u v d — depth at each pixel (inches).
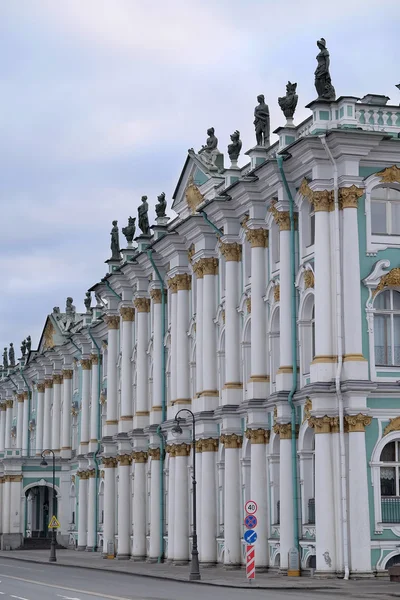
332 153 1994.3
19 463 4313.5
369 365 1980.8
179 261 2746.1
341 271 1984.5
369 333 1987.0
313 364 1993.1
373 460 1957.4
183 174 2792.8
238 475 2385.6
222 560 2452.0
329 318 1984.5
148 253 2918.3
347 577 1899.6
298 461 2101.4
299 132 2143.2
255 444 2261.3
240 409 2346.2
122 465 3186.5
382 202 2039.9
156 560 2854.3
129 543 3157.0
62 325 4500.5
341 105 2005.4
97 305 3806.6
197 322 2596.0
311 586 1771.7
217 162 2689.5
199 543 2509.8
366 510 1925.4
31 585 1971.0
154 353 2945.4
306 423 2064.5
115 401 3356.3
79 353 4133.9
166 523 2864.2
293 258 2132.1
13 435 5231.3
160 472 2886.3
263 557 2220.7
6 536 4244.6
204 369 2544.3
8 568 2783.0
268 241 2284.7
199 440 2534.5
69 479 4271.7
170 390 2871.6
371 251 2005.4
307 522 2073.1
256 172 2224.4
